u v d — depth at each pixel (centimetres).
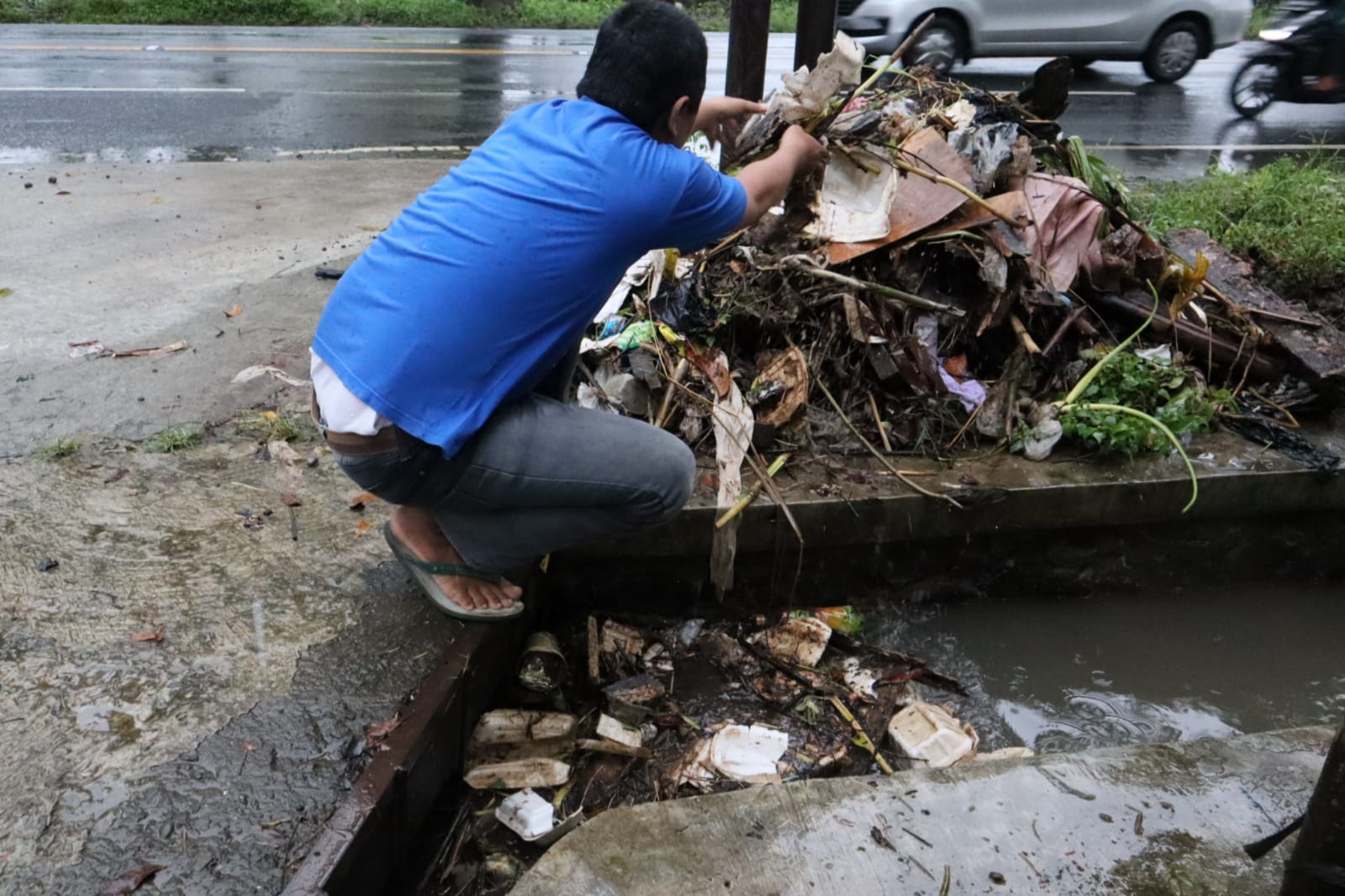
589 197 177
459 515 208
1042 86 363
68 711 193
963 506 271
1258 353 330
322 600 229
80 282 417
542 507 204
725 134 255
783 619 279
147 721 192
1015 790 195
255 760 185
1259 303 348
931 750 237
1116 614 299
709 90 991
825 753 235
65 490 265
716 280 303
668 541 263
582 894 170
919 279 301
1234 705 270
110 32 1312
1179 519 291
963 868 177
